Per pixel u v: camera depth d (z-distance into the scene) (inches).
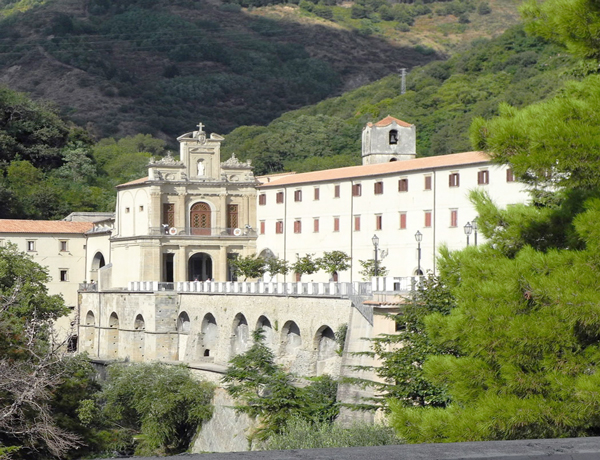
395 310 3110.2
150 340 5073.8
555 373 1330.0
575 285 1274.6
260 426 3203.7
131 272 5644.7
